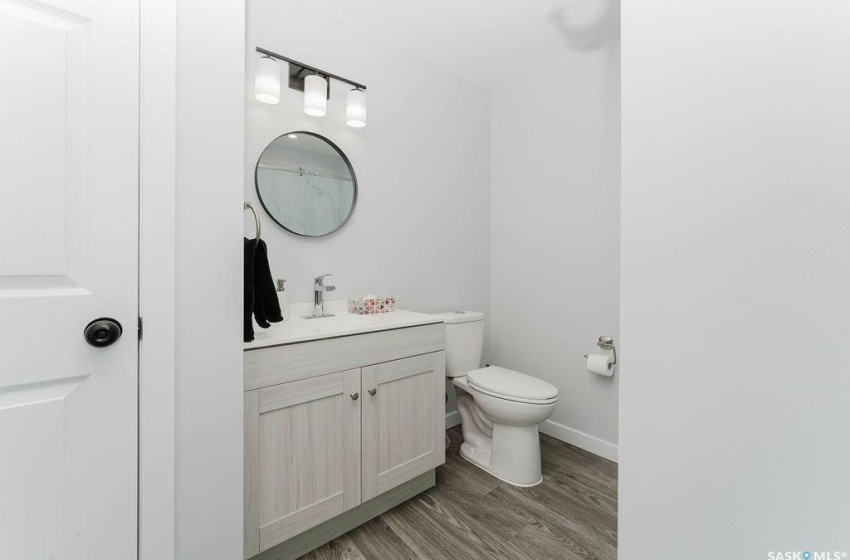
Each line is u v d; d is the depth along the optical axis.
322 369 1.30
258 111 1.60
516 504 1.60
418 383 1.62
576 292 2.16
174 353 0.92
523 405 1.66
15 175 0.75
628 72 0.69
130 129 0.86
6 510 0.75
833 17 0.48
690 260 0.62
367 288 1.99
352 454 1.39
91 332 0.80
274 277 1.66
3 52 0.73
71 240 0.80
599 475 1.83
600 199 2.04
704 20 0.59
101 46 0.82
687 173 0.62
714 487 0.60
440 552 1.33
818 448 0.50
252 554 1.14
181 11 0.93
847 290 0.48
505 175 2.56
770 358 0.54
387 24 1.91
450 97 2.38
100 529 0.84
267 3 1.62
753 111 0.55
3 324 0.74
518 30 1.96
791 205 0.52
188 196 0.95
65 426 0.80
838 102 0.48
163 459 0.91
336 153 1.86
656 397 0.66
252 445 1.14
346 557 1.30
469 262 2.53
